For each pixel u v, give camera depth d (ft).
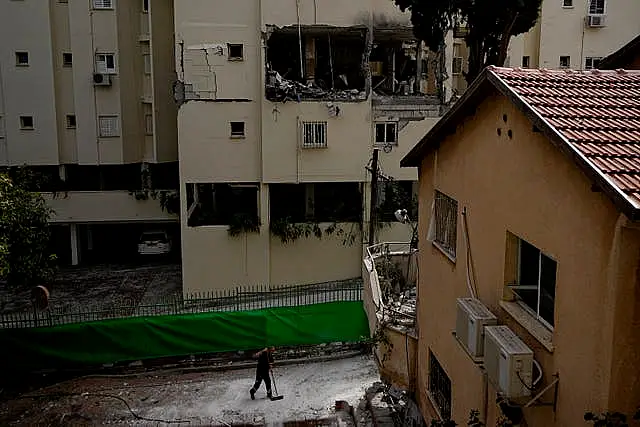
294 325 59.67
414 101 81.92
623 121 20.59
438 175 33.30
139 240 101.40
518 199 22.70
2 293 85.10
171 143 96.37
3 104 92.48
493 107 25.14
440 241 33.99
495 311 25.17
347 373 57.62
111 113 94.27
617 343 16.56
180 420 50.26
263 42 78.18
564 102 22.08
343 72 91.76
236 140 80.18
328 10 78.54
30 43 91.61
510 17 57.00
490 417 25.35
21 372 57.11
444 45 81.25
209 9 77.36
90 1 91.66
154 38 92.43
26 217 60.95
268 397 53.36
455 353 30.25
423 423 37.22
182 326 58.34
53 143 94.17
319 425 48.57
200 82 78.54
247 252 82.28
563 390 19.30
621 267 16.25
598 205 17.17
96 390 55.72
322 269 83.97
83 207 94.48
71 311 76.33
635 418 16.61
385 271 51.72
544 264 22.09
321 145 80.43
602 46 91.30
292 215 87.61
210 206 89.86
